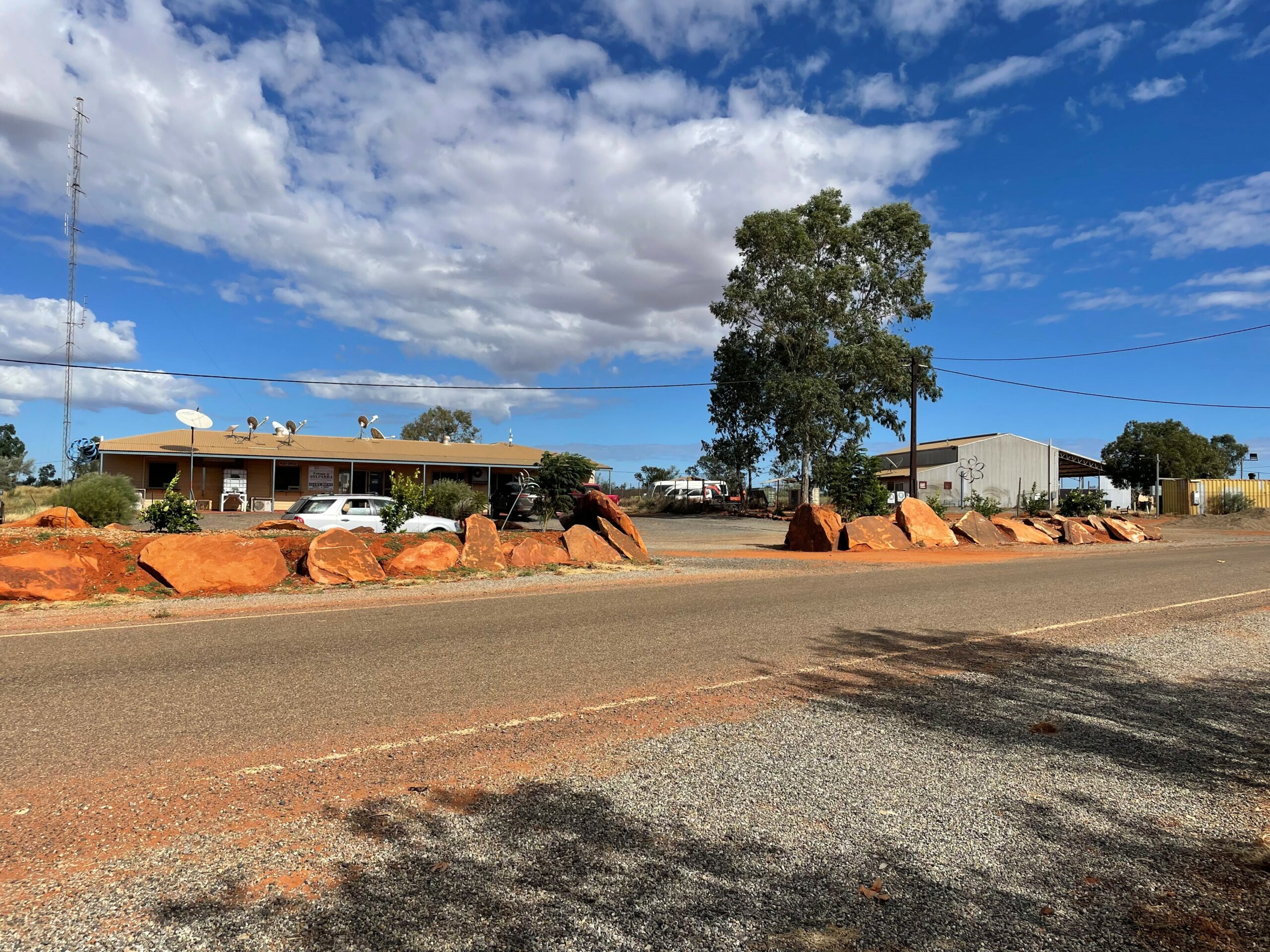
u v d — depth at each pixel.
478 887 2.99
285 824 3.55
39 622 9.02
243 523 25.34
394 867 3.15
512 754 4.52
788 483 49.91
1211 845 3.47
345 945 2.60
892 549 21.66
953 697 5.84
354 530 15.59
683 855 3.28
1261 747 4.82
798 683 6.22
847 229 43.03
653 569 15.34
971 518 24.66
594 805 3.78
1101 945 2.67
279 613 9.71
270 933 2.67
